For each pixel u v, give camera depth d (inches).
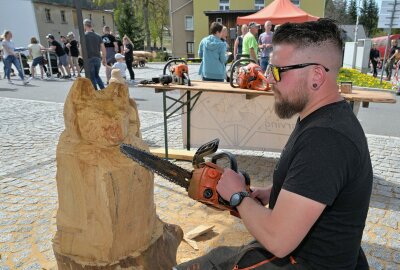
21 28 1298.0
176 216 118.1
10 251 96.8
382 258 94.5
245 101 162.7
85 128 59.3
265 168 160.4
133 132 67.7
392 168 159.0
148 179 64.7
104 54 345.4
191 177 52.1
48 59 490.9
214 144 53.0
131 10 1045.8
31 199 128.0
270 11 466.0
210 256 54.9
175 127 229.6
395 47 545.3
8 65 429.7
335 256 43.8
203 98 170.6
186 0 995.3
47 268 88.7
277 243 40.4
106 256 62.9
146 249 68.0
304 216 38.7
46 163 164.4
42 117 254.1
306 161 39.4
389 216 116.3
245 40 285.3
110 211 59.4
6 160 167.8
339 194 41.3
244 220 44.4
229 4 940.6
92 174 58.2
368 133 217.8
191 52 1036.5
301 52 42.6
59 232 64.4
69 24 1537.9
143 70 615.5
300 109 44.9
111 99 62.0
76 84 59.9
